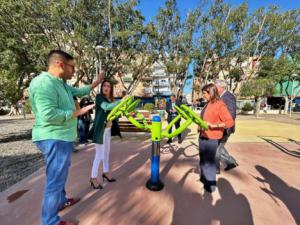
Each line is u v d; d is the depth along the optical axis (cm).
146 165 439
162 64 2181
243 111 3147
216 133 306
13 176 391
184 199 293
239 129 1062
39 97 181
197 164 447
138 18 1567
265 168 430
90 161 466
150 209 266
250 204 283
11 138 852
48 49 963
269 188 334
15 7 961
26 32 1016
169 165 440
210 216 253
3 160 509
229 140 748
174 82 2242
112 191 312
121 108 288
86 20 1285
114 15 1452
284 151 581
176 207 272
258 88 2355
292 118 1964
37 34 1032
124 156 512
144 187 328
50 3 1083
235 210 267
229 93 387
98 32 1358
